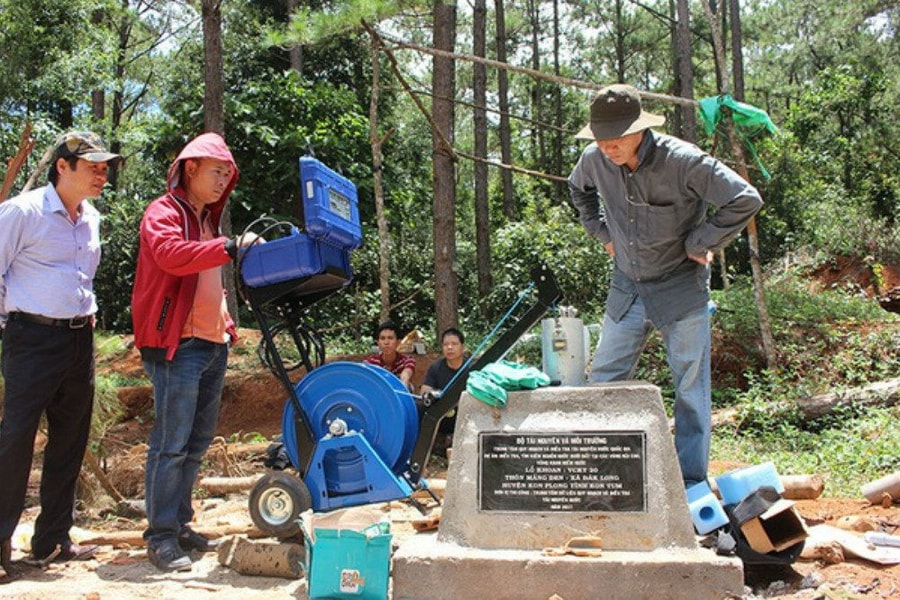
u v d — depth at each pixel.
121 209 17.91
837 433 8.22
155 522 4.49
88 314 4.59
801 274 17.58
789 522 4.09
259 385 11.24
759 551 3.93
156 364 4.52
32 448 4.41
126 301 18.02
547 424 3.93
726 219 4.07
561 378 4.29
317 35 10.21
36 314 4.39
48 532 4.62
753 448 8.31
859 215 19.81
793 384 10.19
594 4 35.44
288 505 4.39
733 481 4.16
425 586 3.74
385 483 4.35
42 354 4.39
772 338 10.79
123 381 11.66
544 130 34.81
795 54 36.41
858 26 35.00
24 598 3.88
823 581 3.92
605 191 4.39
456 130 34.72
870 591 3.79
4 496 4.34
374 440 4.51
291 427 4.66
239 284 4.52
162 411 4.50
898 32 33.47
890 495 5.23
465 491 3.95
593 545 3.77
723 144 21.06
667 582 3.60
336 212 4.51
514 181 31.66
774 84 35.72
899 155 26.94
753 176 22.17
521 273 16.89
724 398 10.76
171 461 4.51
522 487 3.91
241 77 21.41
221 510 5.83
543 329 4.38
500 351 4.53
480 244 19.28
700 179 4.07
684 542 3.77
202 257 4.31
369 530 3.71
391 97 22.70
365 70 22.33
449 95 12.01
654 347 11.52
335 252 4.62
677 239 4.30
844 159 26.75
